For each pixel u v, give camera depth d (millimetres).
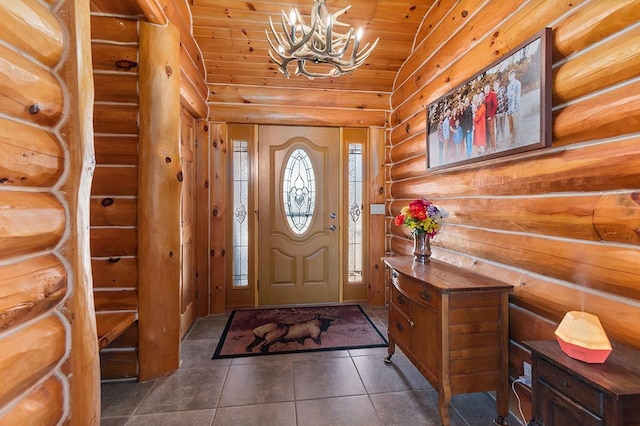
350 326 2879
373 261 3502
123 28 1908
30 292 895
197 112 2898
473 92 1948
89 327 1167
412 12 2688
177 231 2105
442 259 2355
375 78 3354
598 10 1183
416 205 2178
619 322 1120
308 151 3500
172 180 2055
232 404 1756
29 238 905
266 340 2584
